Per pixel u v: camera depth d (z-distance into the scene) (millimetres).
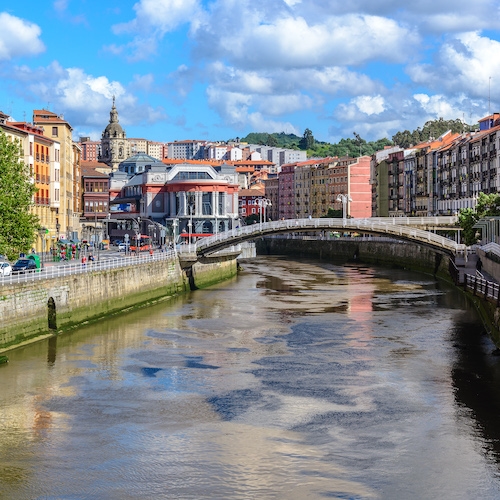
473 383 53406
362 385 52906
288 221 120562
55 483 36562
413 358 61188
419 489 35875
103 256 115312
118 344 67062
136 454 40031
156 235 163125
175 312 87125
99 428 43938
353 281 125750
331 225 121625
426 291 109062
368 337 70312
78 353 63031
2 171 72062
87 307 78625
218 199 163625
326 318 81875
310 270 151500
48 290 70750
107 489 36000
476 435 42656
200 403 48719
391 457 39500
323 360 60656
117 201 187375
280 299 99250
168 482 36688
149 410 47250
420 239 118375
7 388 51938
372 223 120812
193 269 113375
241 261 182125
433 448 40719
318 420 45219
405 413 46469
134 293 91062
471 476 37250
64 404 48406
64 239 128625
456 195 178500
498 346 64062
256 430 43594
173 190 163500
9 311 64125
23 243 72125
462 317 82125
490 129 163000
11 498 35031
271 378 54938
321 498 35000
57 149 126062
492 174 154750
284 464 38688
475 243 126750
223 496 35250
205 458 39531
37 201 116375
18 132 108375
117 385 52969
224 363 59719
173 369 57688
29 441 41781
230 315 84500
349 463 38781
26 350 64000
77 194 166875
